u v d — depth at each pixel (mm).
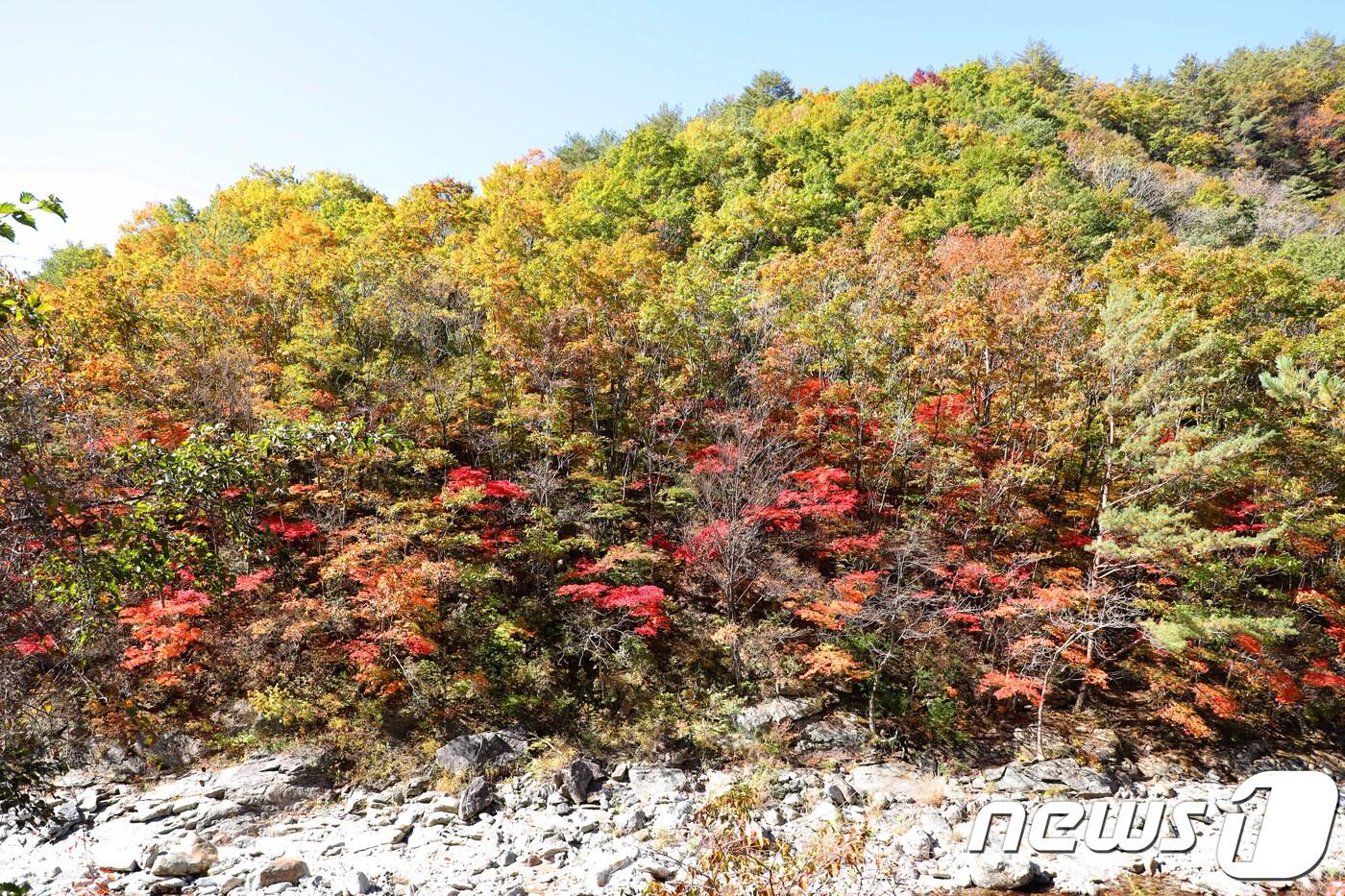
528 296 29219
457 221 43406
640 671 22281
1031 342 25406
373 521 21062
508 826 16578
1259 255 39469
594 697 21719
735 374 28344
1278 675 20172
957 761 20109
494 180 50250
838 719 21141
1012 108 67812
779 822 17156
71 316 24828
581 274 30281
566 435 26156
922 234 43438
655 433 26766
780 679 22141
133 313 29547
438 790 17922
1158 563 20438
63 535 6984
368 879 13703
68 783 16672
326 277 29859
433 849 15359
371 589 19344
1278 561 21312
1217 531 20922
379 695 19953
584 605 23453
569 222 43312
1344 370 27469
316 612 19969
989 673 21297
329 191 50594
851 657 21531
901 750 20375
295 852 15086
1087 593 19750
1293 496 21000
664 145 53969
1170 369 20578
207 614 20000
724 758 19891
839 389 25188
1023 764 19750
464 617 22578
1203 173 69750
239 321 28422
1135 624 20062
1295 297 30953
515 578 23797
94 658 18375
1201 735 20172
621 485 25297
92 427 10977
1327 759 20844
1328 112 81125
